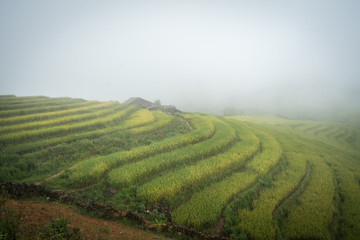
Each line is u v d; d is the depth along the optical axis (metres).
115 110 44.00
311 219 13.88
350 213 15.57
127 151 21.25
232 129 32.56
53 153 20.12
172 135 29.95
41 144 21.41
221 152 24.25
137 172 16.42
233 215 13.48
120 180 15.03
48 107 38.69
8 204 9.27
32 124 26.75
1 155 17.83
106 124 30.92
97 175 15.52
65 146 21.38
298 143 34.81
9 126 25.45
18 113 33.97
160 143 23.91
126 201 13.45
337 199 17.53
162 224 11.16
